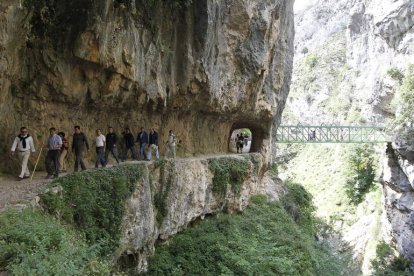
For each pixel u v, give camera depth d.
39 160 12.33
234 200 22.19
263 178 29.97
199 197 18.22
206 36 17.11
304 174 63.97
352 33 68.00
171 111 18.59
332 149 61.66
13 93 11.54
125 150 15.56
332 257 25.80
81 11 11.66
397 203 37.06
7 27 9.98
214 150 24.50
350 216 46.78
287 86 31.89
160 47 15.55
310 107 85.56
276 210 26.36
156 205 14.72
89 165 13.93
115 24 12.68
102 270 7.92
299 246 20.38
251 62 22.42
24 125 11.98
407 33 45.91
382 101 49.66
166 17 15.68
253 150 29.81
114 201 11.34
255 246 17.31
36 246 6.79
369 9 54.34
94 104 13.93
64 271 6.36
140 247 12.70
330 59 88.12
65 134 13.30
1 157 11.25
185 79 17.23
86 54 12.01
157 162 14.93
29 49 11.45
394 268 35.25
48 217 8.70
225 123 25.48
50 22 11.46
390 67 48.09
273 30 24.34
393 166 38.56
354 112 60.41
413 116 36.16
